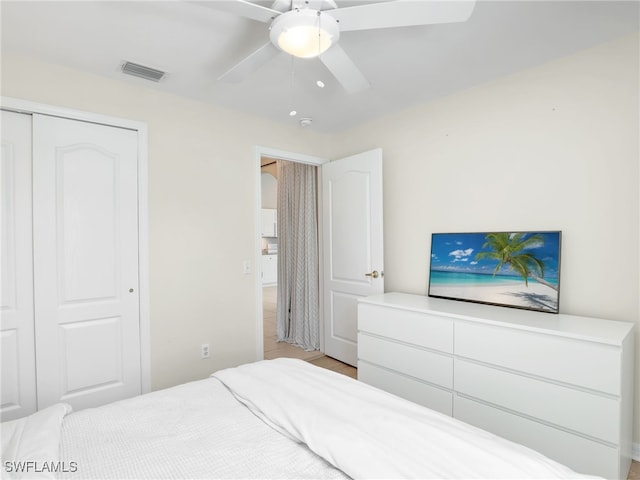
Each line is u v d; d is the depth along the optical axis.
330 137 3.77
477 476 0.91
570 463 1.72
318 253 3.91
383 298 2.77
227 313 2.95
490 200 2.52
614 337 1.62
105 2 1.62
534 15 1.73
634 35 1.92
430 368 2.27
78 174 2.29
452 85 2.56
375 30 1.85
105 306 2.38
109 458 1.07
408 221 3.05
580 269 2.12
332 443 1.07
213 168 2.88
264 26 1.82
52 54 2.09
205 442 1.17
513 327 1.89
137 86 2.51
